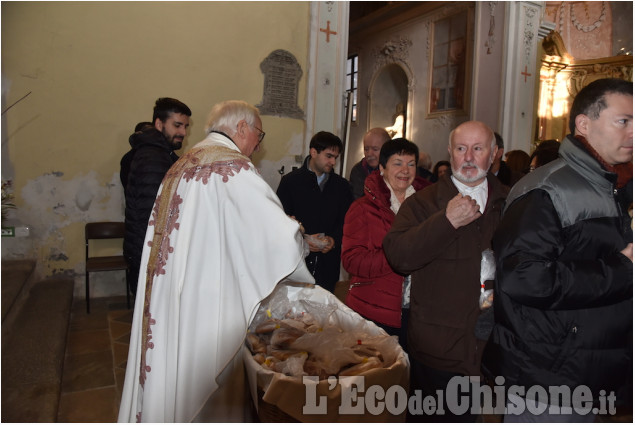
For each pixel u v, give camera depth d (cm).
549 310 125
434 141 878
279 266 163
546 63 990
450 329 161
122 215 474
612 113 124
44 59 434
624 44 1065
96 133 459
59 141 445
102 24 455
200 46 503
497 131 738
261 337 165
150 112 481
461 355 160
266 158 546
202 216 166
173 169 181
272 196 170
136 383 176
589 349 125
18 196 434
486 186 180
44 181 442
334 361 136
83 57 449
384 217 198
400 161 209
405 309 195
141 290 180
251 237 165
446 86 855
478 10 774
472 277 161
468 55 799
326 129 577
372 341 147
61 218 452
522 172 330
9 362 270
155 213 181
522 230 127
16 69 424
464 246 164
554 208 127
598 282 119
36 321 338
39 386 245
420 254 157
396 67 1002
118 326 395
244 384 171
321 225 315
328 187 321
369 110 1061
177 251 165
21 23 423
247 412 173
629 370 129
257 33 532
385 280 192
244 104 188
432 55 891
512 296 125
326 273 315
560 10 1115
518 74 728
